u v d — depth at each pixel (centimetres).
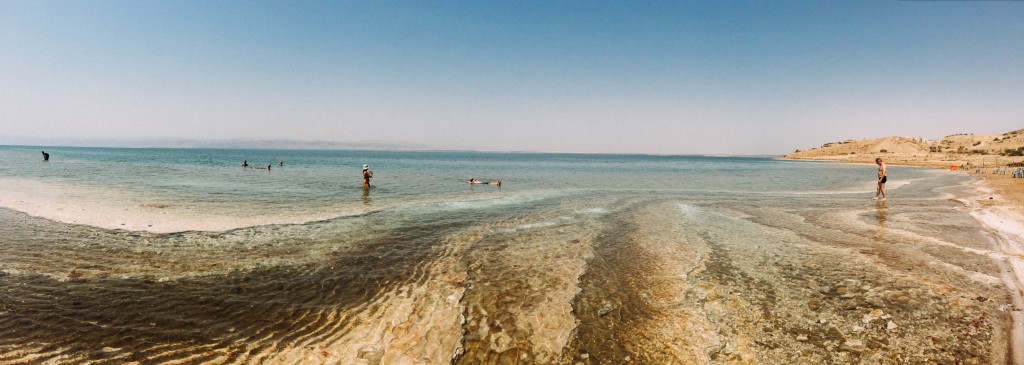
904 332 680
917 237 1381
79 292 831
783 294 855
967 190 2939
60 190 2350
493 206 2083
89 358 590
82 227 1375
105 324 696
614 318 741
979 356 604
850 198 2512
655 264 1071
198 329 686
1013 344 634
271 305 788
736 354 618
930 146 14738
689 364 595
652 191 2920
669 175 5328
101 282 888
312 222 1563
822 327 704
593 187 3247
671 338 668
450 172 5528
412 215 1775
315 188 2827
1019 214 1798
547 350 632
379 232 1423
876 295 844
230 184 2962
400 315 750
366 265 1044
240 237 1302
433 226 1548
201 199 2100
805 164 11375
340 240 1296
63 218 1512
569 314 758
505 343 651
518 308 783
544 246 1261
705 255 1161
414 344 645
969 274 973
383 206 2016
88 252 1098
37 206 1758
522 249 1223
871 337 666
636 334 681
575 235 1420
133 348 621
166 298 811
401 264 1057
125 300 796
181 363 584
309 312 760
